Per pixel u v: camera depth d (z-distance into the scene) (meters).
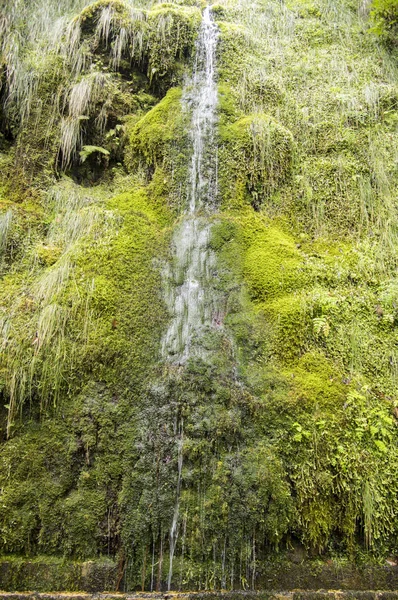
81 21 4.55
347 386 3.05
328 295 3.45
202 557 2.56
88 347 2.91
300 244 3.87
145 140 4.16
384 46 5.33
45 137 4.09
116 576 2.49
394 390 3.14
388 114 4.65
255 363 3.08
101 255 3.34
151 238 3.60
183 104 4.36
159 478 2.68
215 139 4.16
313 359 3.14
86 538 2.54
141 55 4.65
